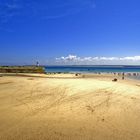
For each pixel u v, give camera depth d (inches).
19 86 687.1
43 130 313.9
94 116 394.0
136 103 514.9
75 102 495.2
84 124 347.3
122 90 720.3
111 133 310.3
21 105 449.4
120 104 496.1
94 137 293.4
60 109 431.5
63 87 708.0
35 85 724.7
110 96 589.0
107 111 430.6
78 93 609.3
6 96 528.1
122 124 353.4
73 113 407.5
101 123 355.3
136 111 439.2
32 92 590.9
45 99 512.1
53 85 746.8
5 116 373.4
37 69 2111.2
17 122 345.4
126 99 559.5
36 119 364.5
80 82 911.7
